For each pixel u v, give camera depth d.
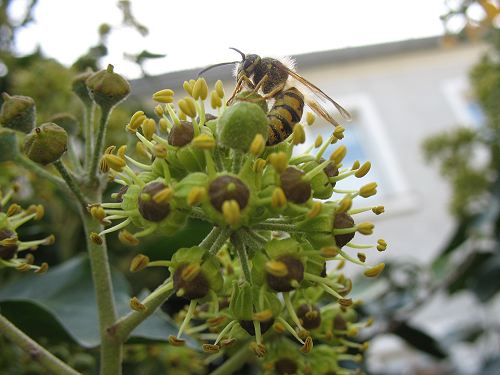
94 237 0.06
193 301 0.06
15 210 0.08
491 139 0.22
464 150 0.23
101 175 0.08
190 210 0.06
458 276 0.19
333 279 0.08
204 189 0.06
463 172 0.22
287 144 0.07
